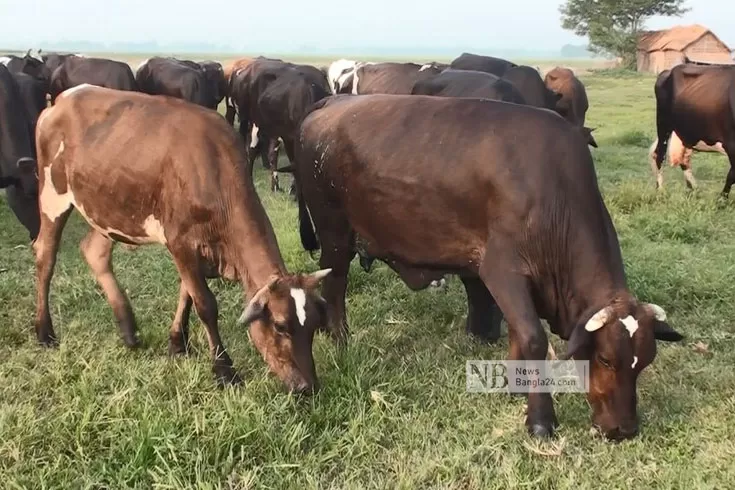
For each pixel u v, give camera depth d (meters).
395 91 12.59
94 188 5.49
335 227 5.98
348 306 6.89
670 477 4.25
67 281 7.04
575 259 4.67
